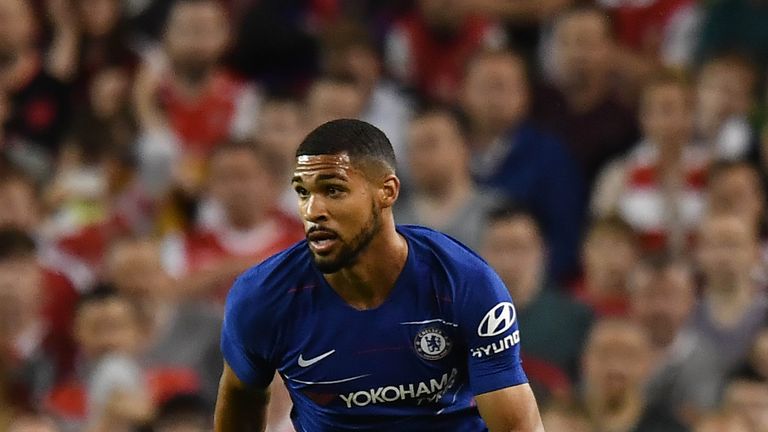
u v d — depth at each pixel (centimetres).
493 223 3259
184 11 3909
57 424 3216
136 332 3266
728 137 3809
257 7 4119
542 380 3120
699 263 3419
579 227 3644
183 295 3378
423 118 3441
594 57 3847
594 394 3086
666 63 4078
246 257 3450
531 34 4166
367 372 1620
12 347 3356
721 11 4141
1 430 3203
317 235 1552
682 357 3206
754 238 3531
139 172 3725
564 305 3234
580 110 3853
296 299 1616
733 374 3169
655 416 3088
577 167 3688
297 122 3697
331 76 3816
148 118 3838
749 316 3250
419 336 1609
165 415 2991
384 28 4241
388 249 1592
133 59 3969
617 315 3353
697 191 3691
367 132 1565
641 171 3706
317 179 1544
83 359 3291
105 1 4000
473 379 1625
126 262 3300
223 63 4088
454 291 1603
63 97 3944
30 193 3688
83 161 3800
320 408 1655
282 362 1645
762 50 4106
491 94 3691
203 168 3812
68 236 3600
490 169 3662
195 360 3247
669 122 3694
